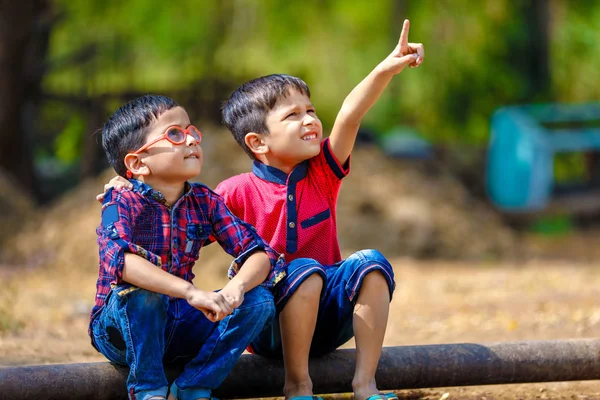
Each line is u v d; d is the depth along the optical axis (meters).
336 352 10.03
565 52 55.38
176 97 48.16
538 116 49.19
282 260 9.05
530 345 10.30
